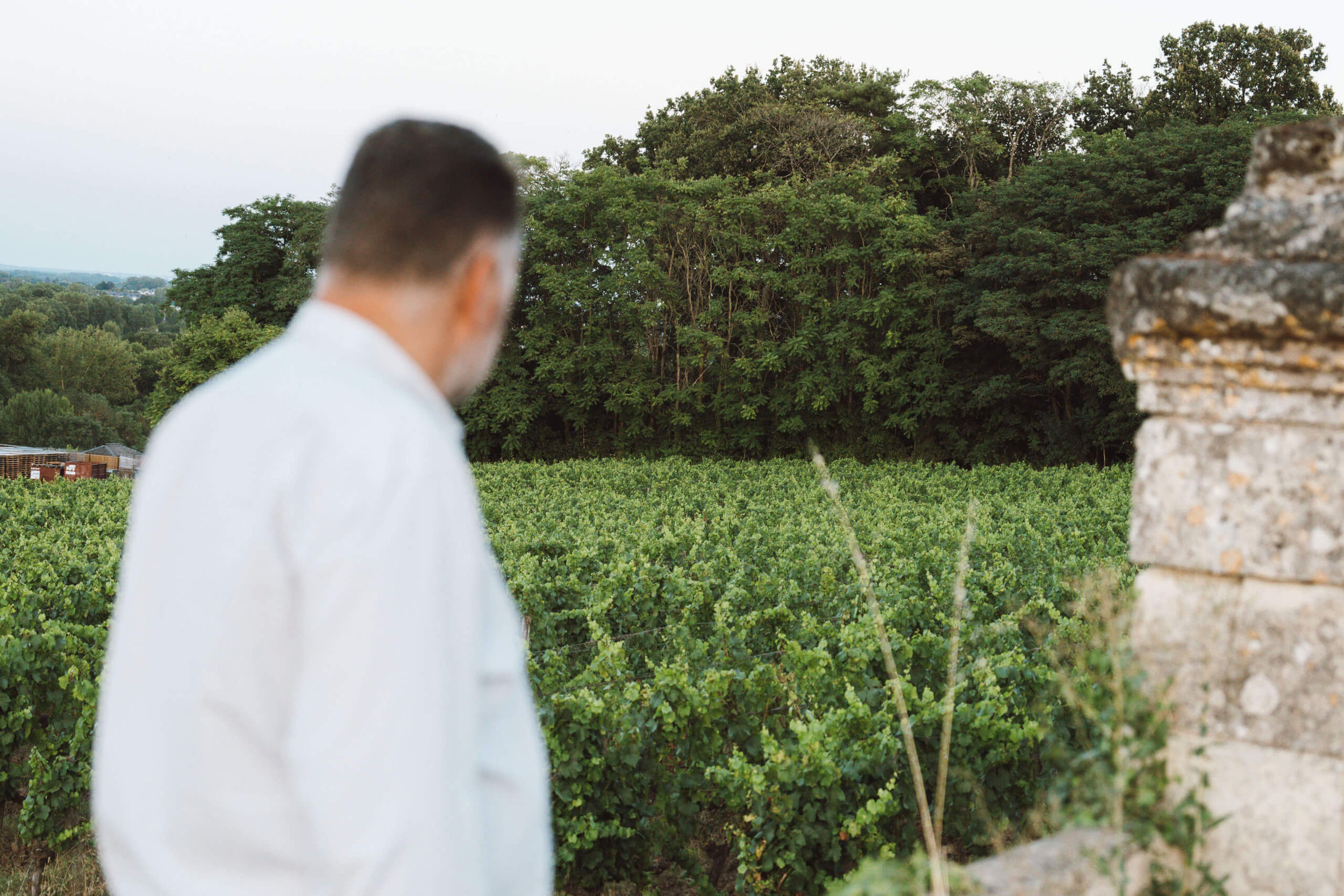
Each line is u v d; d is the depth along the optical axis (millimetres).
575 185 38875
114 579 10766
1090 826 2023
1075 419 33438
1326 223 1924
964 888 1934
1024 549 12922
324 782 956
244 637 1000
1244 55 38594
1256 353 1906
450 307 1247
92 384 101438
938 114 40375
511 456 38250
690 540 14602
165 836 1003
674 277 38906
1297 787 1934
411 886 956
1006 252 34594
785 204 36719
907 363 36938
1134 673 2072
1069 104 40188
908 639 6746
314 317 1206
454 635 1049
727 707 6098
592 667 6496
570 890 5750
